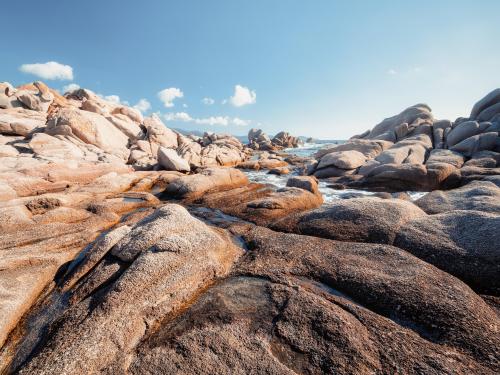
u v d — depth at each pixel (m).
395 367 4.73
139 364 5.11
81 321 5.98
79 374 4.92
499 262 7.28
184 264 7.54
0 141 28.56
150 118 49.06
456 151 25.78
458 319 5.55
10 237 10.67
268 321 5.93
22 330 6.56
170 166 29.73
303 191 15.59
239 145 68.06
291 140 93.56
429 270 7.15
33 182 18.64
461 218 9.32
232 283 7.52
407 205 11.11
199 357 5.15
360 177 24.98
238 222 12.76
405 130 34.78
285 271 7.88
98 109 40.28
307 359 5.01
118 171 25.39
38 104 36.75
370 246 8.66
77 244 10.60
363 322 5.74
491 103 31.64
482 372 4.58
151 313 6.32
